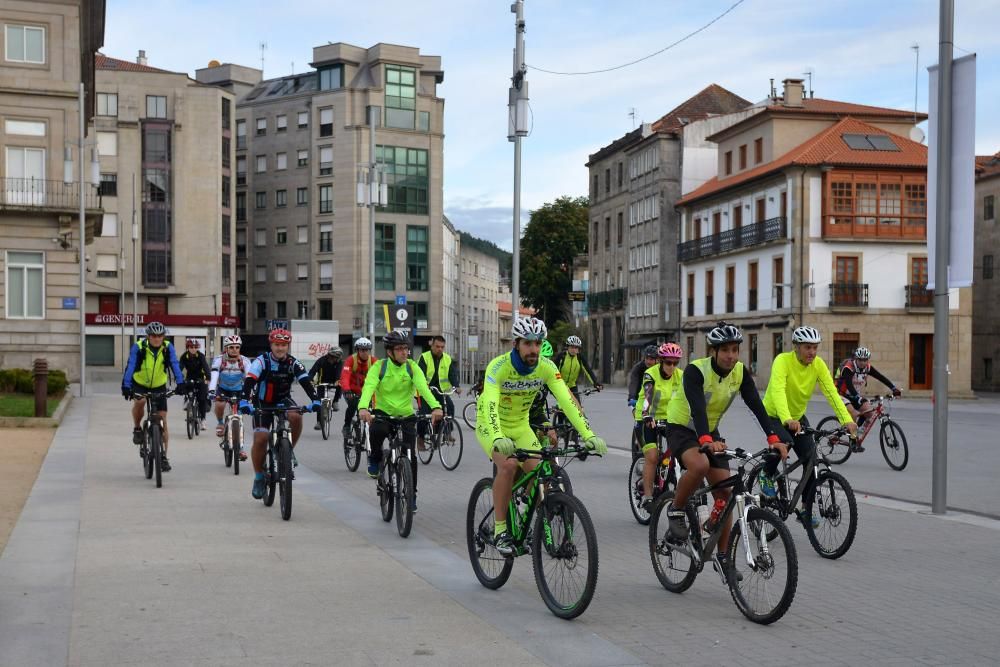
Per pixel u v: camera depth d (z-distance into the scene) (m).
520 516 6.95
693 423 7.05
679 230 65.31
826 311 50.47
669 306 65.81
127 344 71.56
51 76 39.47
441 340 15.89
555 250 83.56
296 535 9.30
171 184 73.50
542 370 7.19
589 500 11.98
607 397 44.94
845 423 9.22
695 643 5.86
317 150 81.31
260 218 84.69
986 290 65.00
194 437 19.55
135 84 72.56
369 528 9.76
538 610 6.61
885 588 7.38
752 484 8.80
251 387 10.80
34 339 38.31
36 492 11.93
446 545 8.92
